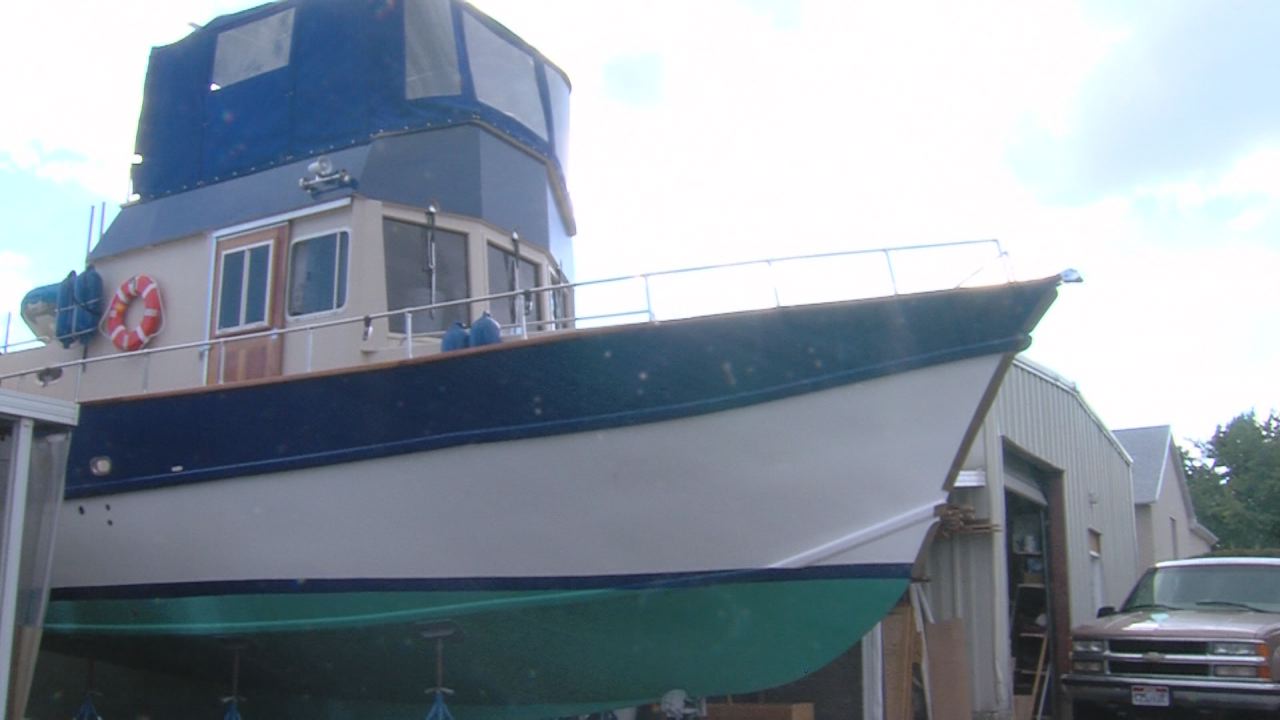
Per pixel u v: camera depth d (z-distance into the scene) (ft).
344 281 25.12
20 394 20.99
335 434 22.80
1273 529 110.73
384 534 22.47
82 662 29.84
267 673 26.27
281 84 27.53
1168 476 84.48
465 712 25.21
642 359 20.95
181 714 29.04
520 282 27.48
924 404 20.70
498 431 21.50
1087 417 46.93
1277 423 119.65
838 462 20.70
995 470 33.50
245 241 26.71
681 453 20.88
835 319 20.62
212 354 26.61
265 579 23.58
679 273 21.35
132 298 28.53
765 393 20.68
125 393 28.19
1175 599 33.68
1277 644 28.53
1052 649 39.68
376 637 23.36
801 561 20.93
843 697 29.48
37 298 31.30
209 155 28.27
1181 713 29.68
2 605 20.43
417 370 22.04
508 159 27.86
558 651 22.93
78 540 25.99
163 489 24.71
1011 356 20.63
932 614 33.71
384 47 26.61
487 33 28.14
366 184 25.38
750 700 29.99
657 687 23.49
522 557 21.74
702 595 21.52
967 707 30.78
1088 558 45.27
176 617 24.90
